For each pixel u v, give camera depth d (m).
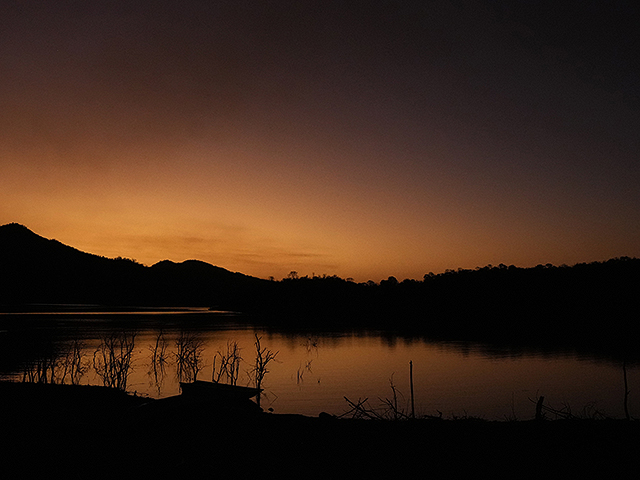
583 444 11.14
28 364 32.69
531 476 9.34
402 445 11.48
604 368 38.34
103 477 9.43
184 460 10.48
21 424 13.55
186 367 35.97
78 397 19.80
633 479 9.04
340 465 10.14
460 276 132.75
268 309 166.12
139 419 13.55
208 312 168.75
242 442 11.91
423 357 45.94
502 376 34.41
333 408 22.81
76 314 123.62
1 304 174.75
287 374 35.06
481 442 11.61
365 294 154.38
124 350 46.31
